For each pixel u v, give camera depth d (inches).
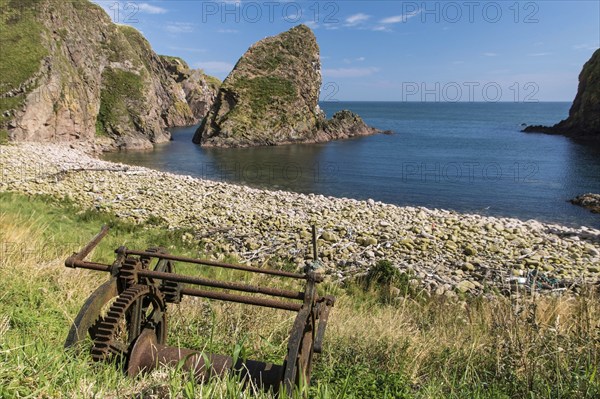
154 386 143.3
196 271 494.9
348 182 1635.1
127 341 171.6
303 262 658.8
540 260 697.6
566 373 197.9
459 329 317.7
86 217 791.7
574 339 228.2
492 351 238.4
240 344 154.2
